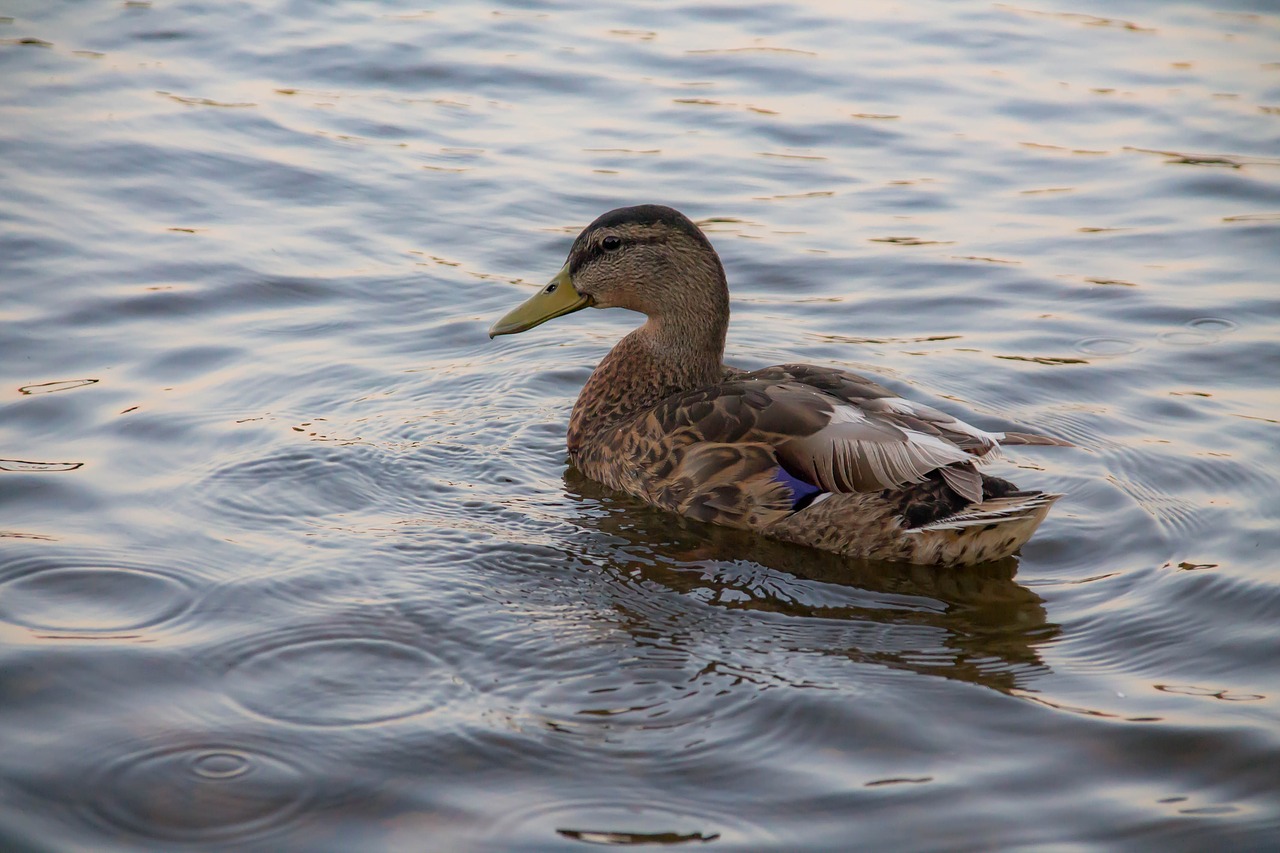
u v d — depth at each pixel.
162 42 21.91
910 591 9.88
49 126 18.48
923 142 19.27
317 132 18.94
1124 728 8.08
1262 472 11.48
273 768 7.56
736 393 10.91
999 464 11.82
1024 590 9.91
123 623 8.95
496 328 12.45
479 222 16.67
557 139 19.06
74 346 13.26
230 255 15.42
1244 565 10.09
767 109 20.22
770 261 15.87
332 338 13.91
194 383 12.73
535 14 24.00
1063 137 19.48
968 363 13.65
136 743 7.73
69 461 11.18
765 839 7.07
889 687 8.52
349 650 8.73
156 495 10.73
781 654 8.91
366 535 10.31
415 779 7.50
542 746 7.81
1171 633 9.24
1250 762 7.74
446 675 8.50
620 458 11.38
